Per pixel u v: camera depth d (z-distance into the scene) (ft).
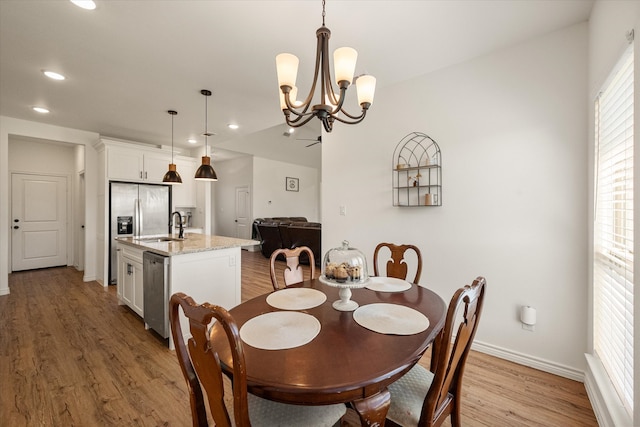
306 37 6.88
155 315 8.50
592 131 6.05
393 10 5.93
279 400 2.93
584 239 6.46
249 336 3.75
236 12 6.00
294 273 6.81
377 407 3.12
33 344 8.17
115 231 14.56
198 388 3.34
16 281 14.85
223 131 14.83
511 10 5.95
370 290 5.86
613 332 5.13
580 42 6.38
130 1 5.68
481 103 7.69
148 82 9.24
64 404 5.75
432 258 8.54
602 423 5.04
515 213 7.24
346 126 10.52
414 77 8.83
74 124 13.65
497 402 5.84
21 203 16.96
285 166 29.76
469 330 3.70
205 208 18.08
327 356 3.30
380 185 9.66
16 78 8.96
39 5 5.78
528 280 7.11
